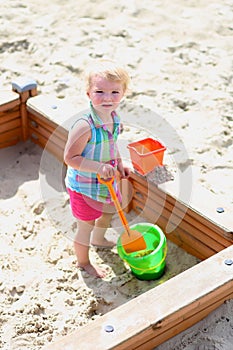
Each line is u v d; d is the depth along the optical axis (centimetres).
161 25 478
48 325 273
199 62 442
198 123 388
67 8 494
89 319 279
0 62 436
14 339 267
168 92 413
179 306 249
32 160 362
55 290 289
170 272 301
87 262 300
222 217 289
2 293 286
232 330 269
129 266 298
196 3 504
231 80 427
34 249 310
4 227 320
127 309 247
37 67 433
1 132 362
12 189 344
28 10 490
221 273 263
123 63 438
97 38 462
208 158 362
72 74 427
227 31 474
